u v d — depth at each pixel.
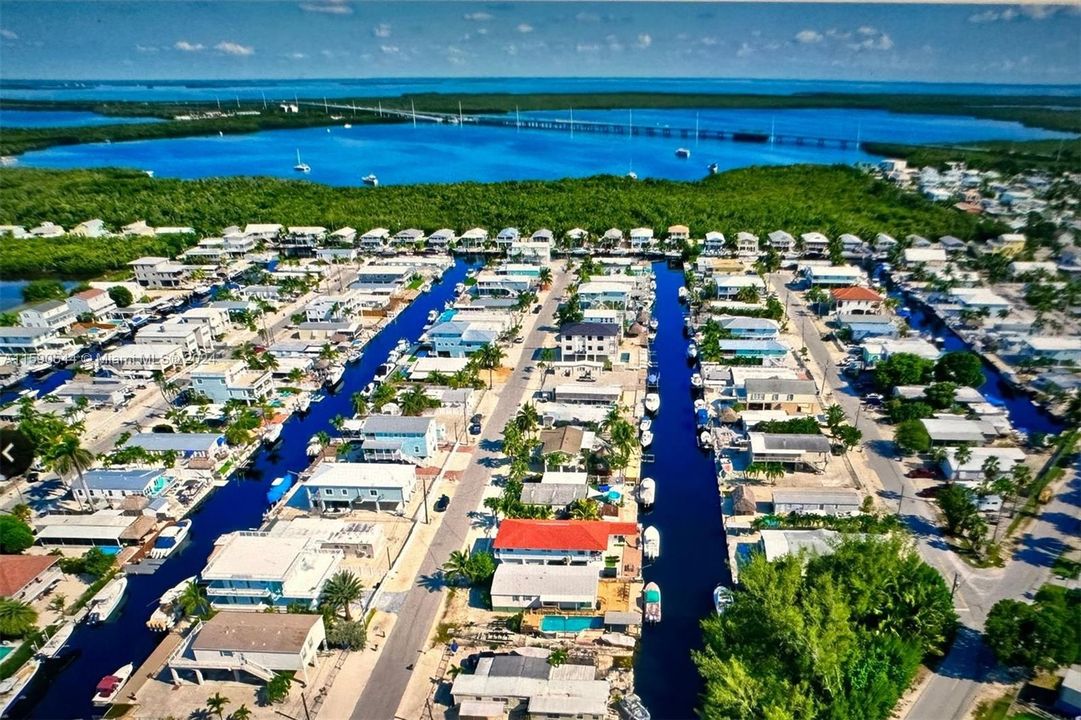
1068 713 81.31
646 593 102.00
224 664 88.62
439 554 113.38
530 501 119.50
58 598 105.81
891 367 161.75
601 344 180.25
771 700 76.00
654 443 147.62
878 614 89.38
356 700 87.19
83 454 125.12
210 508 130.62
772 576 88.38
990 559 107.69
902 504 121.69
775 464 131.25
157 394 172.00
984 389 167.75
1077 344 173.62
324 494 123.50
